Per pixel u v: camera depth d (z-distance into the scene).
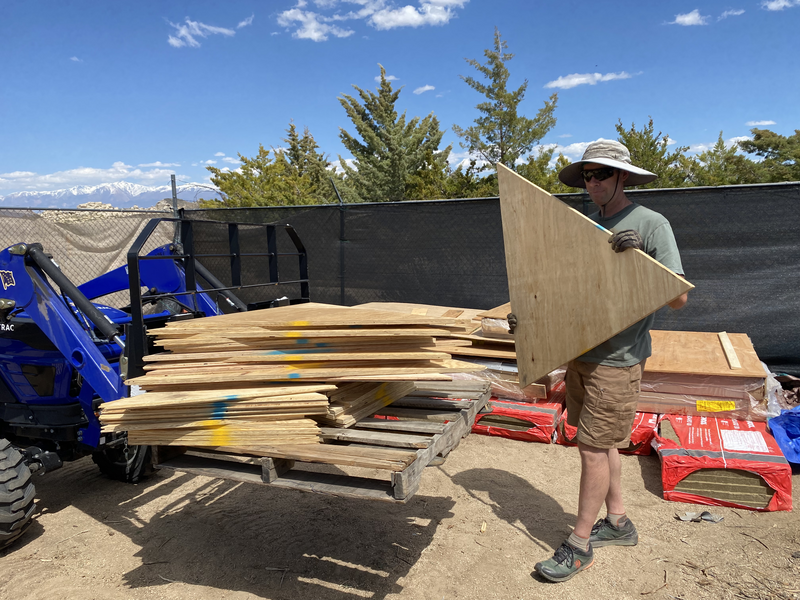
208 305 4.79
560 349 2.62
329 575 2.90
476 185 24.84
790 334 5.33
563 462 4.36
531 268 2.72
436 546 3.17
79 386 3.75
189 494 4.00
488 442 4.81
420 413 2.84
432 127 34.31
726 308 5.51
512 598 2.67
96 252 9.64
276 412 2.35
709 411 4.32
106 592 2.78
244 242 7.80
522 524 3.41
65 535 3.41
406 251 6.77
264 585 2.82
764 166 28.19
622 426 2.71
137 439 2.49
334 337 2.58
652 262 2.22
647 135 22.80
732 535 3.19
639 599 2.64
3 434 3.99
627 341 2.62
